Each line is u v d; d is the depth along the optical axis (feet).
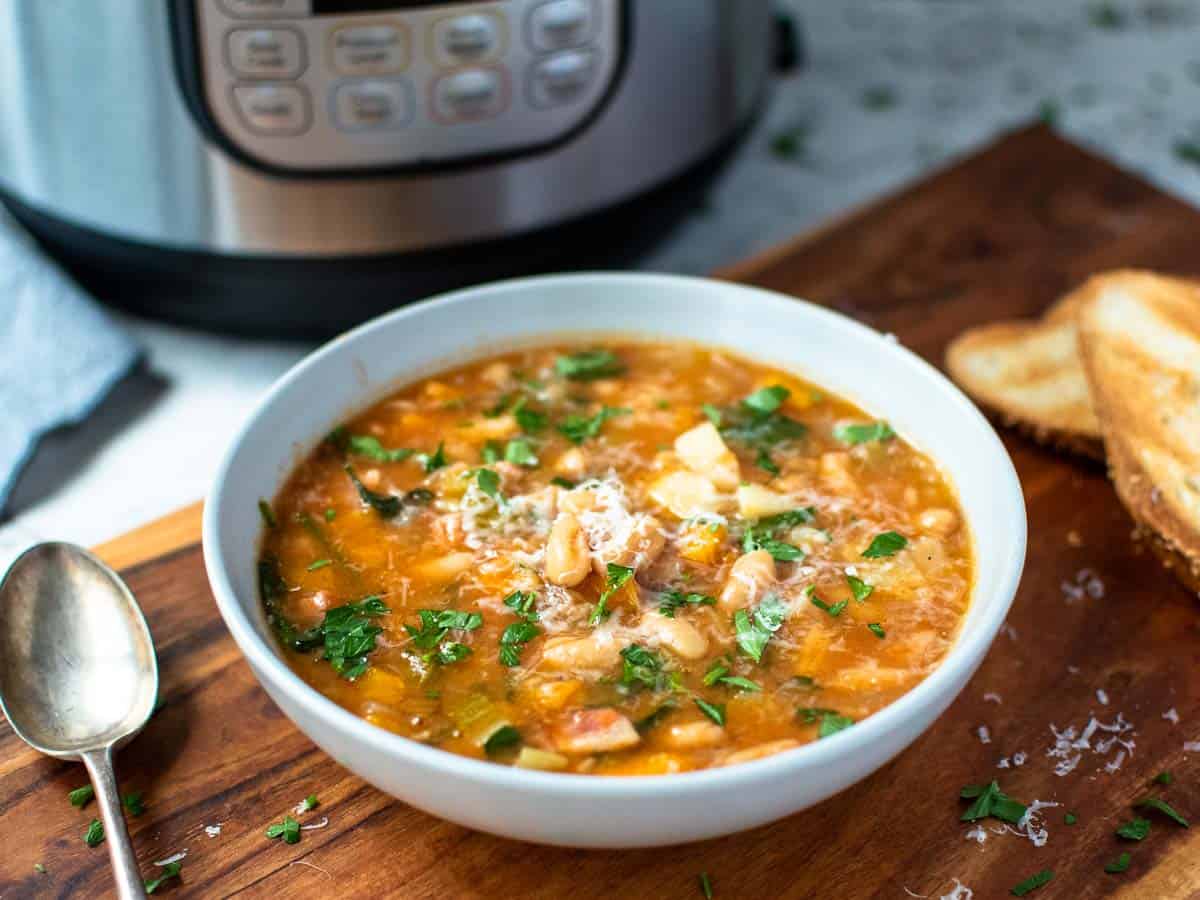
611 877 1.60
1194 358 1.96
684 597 1.68
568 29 2.05
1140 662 1.80
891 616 1.66
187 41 1.99
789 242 2.35
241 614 1.57
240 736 1.72
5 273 2.24
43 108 2.09
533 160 2.13
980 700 1.76
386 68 2.01
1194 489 1.86
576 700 1.60
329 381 1.86
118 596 1.78
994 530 1.70
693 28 2.17
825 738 1.47
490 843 1.63
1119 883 1.60
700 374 1.96
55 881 1.59
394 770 1.49
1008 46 3.04
